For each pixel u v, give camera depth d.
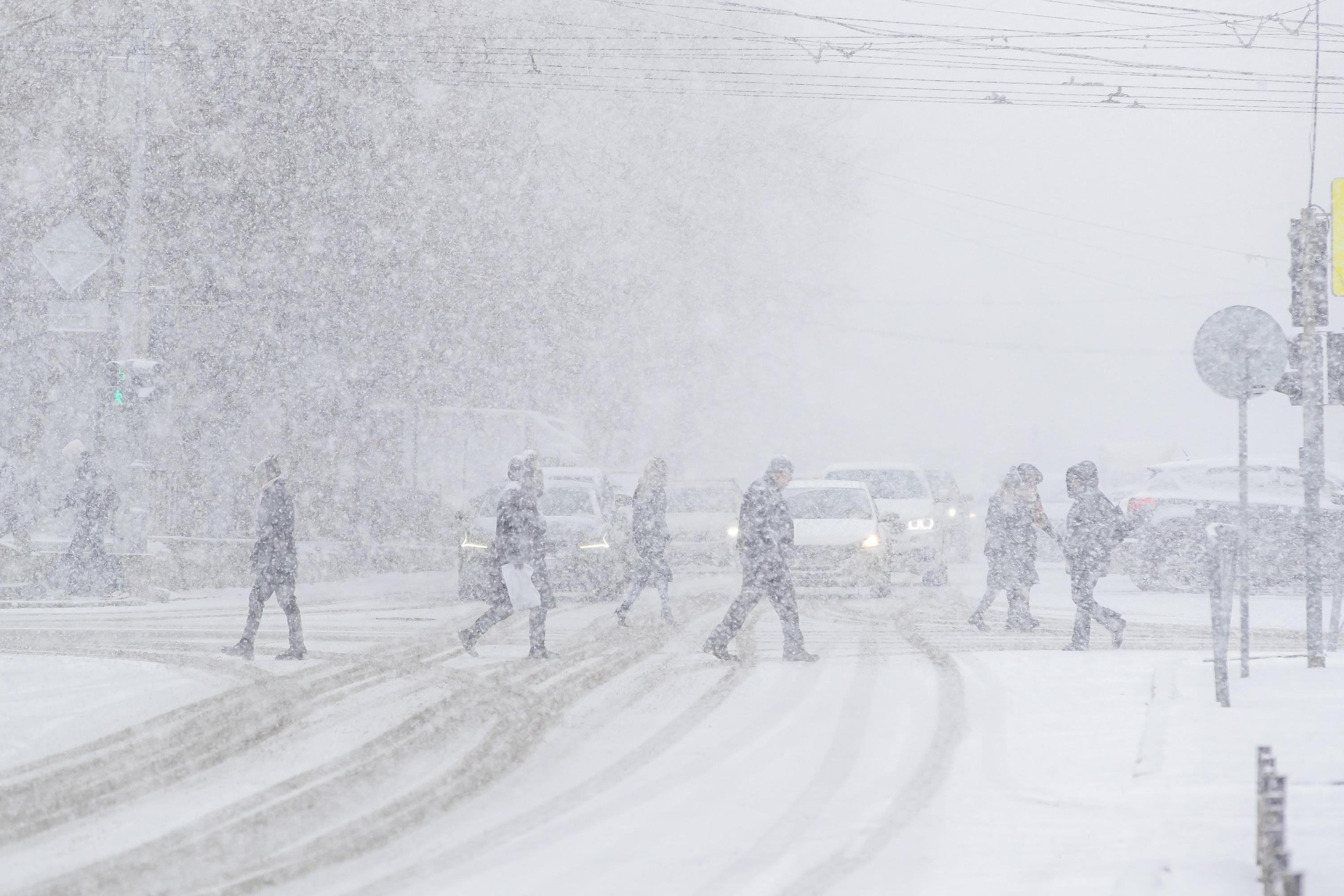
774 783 26.55
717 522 85.88
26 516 74.56
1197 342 37.75
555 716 34.28
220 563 83.94
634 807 24.48
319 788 26.06
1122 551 77.38
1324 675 38.19
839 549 71.69
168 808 24.42
